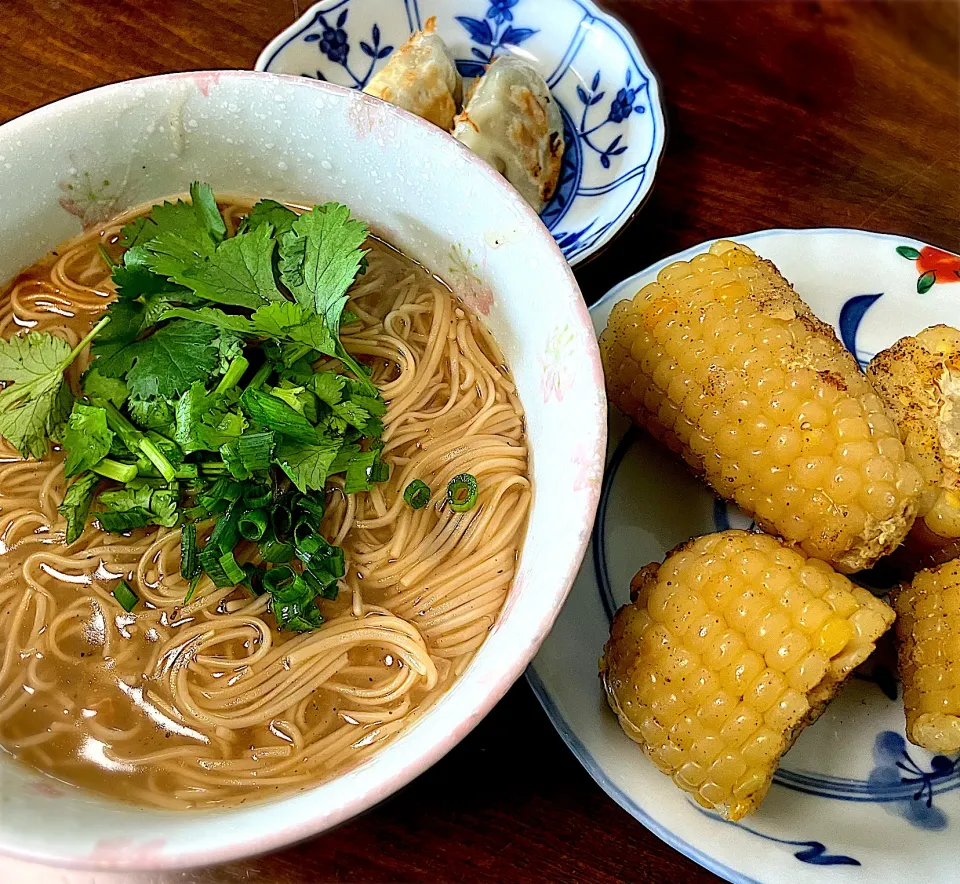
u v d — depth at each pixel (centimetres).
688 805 18
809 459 19
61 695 17
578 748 18
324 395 18
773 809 18
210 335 18
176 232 20
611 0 30
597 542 21
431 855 18
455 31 31
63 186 20
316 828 13
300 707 17
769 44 29
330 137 20
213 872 18
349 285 19
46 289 21
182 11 29
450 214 19
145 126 20
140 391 18
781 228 26
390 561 19
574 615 20
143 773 16
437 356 21
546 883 18
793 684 17
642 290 22
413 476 19
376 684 17
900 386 21
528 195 28
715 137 28
